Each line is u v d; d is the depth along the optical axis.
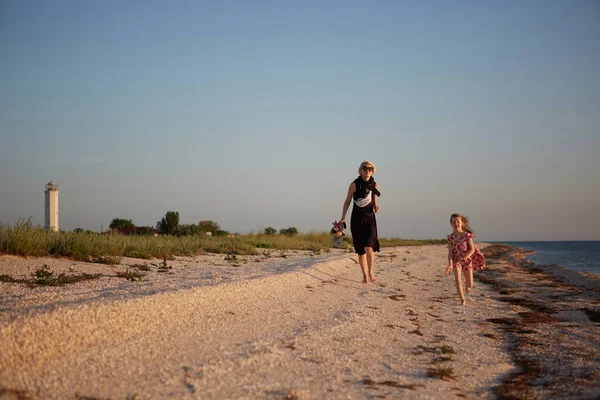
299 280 8.91
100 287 6.82
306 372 4.43
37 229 10.44
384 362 5.02
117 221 40.81
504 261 26.23
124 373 3.92
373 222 10.13
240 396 3.72
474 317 7.96
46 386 3.52
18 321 4.13
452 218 9.21
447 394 4.22
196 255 14.09
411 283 11.82
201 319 5.52
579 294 11.30
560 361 5.51
